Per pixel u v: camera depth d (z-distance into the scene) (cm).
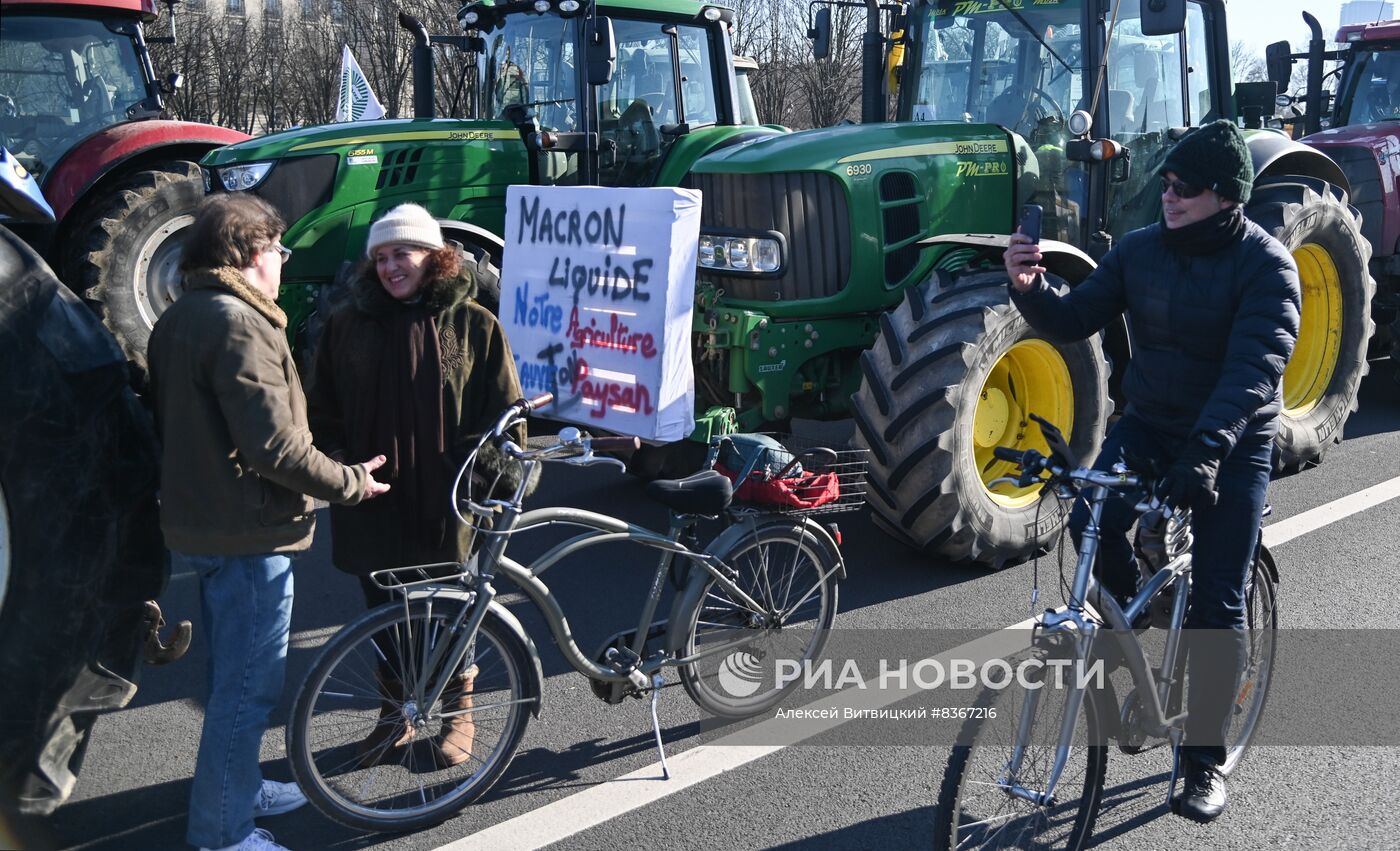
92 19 786
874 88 656
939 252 554
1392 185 812
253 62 2748
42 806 305
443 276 323
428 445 323
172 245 739
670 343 411
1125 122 590
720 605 371
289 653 433
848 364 571
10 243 296
